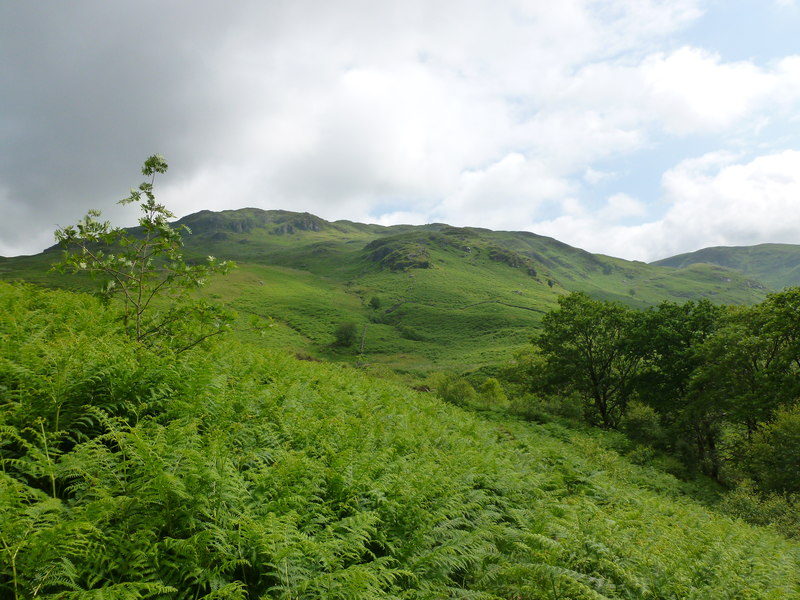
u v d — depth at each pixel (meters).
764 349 30.36
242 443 7.46
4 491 4.25
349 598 4.86
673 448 33.75
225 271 10.59
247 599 4.82
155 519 4.97
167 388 7.82
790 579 9.02
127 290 10.02
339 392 14.39
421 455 10.31
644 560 7.55
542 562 7.12
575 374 42.78
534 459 15.66
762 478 25.08
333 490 7.18
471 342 131.88
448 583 6.56
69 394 6.52
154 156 9.78
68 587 4.20
